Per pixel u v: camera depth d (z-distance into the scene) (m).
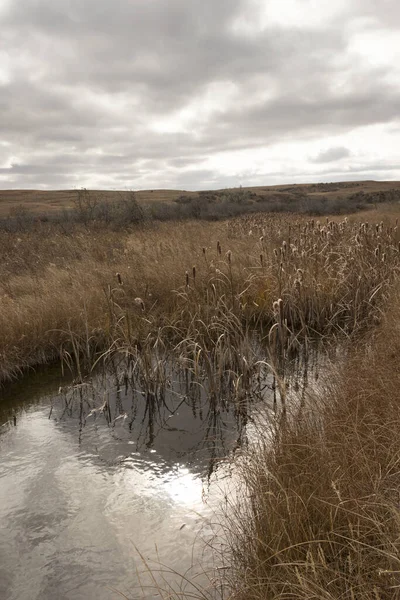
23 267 11.27
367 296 7.43
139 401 5.60
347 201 41.31
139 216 21.61
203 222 22.33
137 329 6.86
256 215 23.08
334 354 6.24
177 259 9.41
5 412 5.40
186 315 7.14
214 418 5.11
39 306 7.32
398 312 5.91
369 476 3.01
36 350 6.75
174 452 4.45
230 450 4.41
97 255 11.71
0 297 7.97
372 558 2.50
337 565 2.43
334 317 7.31
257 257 9.17
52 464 4.33
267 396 5.47
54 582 3.02
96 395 5.79
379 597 2.21
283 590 2.46
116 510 3.66
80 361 6.73
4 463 4.37
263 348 6.86
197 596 2.69
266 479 3.24
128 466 4.25
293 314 7.42
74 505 3.74
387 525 2.61
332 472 3.12
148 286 8.22
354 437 3.44
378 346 5.24
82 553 3.24
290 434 3.83
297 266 8.42
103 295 7.98
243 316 7.65
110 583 2.99
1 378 6.14
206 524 3.45
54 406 5.52
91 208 22.70
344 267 7.93
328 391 4.77
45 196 94.38
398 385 3.95
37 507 3.73
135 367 5.93
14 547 3.33
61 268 10.53
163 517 3.56
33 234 17.06
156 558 3.17
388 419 3.47
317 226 10.38
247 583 2.54
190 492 3.83
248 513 3.22
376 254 8.39
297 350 6.72
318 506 2.87
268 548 2.75
